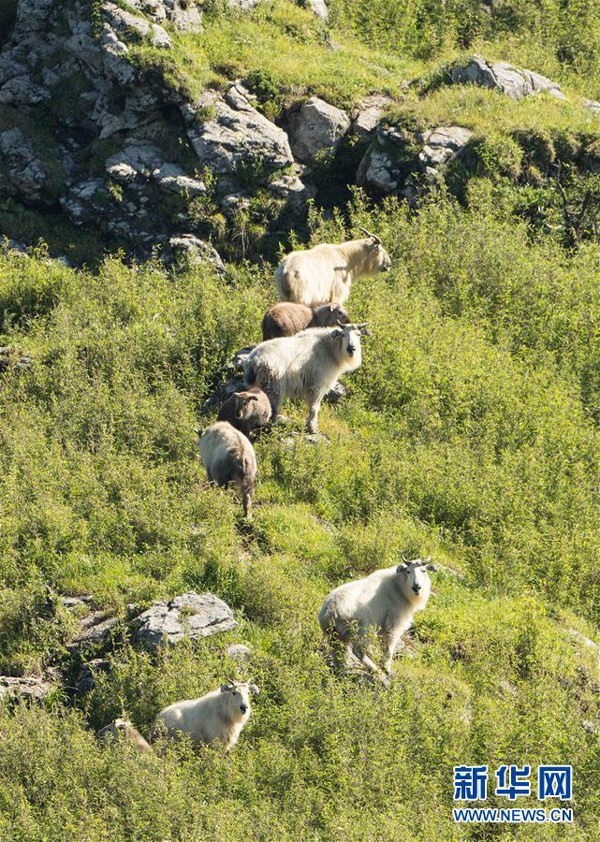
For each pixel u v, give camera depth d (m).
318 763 11.89
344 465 17.64
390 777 11.63
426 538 16.44
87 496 16.19
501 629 14.63
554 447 18.88
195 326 20.33
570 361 21.58
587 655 14.70
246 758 11.90
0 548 15.23
